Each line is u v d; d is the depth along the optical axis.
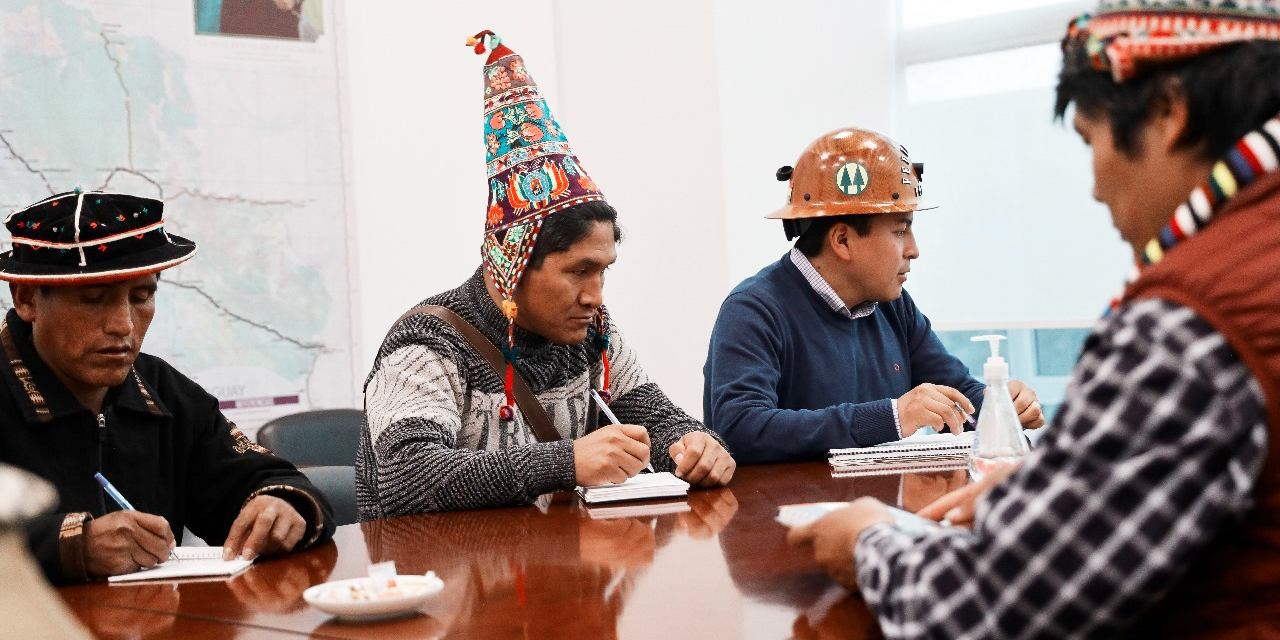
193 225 3.34
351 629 1.10
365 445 2.04
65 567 1.38
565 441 1.84
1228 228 0.83
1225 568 0.83
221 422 1.87
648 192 3.88
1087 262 3.94
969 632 0.84
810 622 1.05
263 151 3.44
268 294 3.44
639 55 3.88
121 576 1.41
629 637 1.03
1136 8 0.89
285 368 3.46
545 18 3.92
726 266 3.78
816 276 2.54
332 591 1.18
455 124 3.76
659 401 2.23
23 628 0.50
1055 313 3.99
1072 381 0.86
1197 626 0.85
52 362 1.67
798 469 2.10
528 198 2.00
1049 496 0.81
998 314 4.08
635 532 1.53
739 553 1.36
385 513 1.84
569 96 3.96
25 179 3.13
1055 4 3.91
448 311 2.05
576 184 2.02
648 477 1.93
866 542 1.00
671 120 3.83
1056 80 0.99
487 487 1.77
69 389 1.69
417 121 3.69
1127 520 0.79
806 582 1.20
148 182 3.29
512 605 1.16
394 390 1.94
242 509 1.60
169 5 3.31
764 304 2.49
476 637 1.05
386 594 1.15
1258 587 0.81
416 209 3.69
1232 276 0.79
